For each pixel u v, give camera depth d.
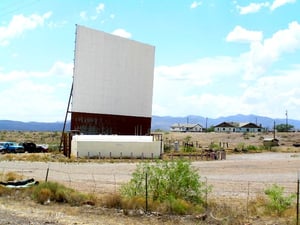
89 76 67.44
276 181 31.23
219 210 16.70
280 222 14.62
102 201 18.53
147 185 18.39
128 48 73.81
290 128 190.25
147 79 77.94
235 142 120.88
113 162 49.91
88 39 66.94
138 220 15.30
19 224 13.96
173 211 16.48
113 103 71.56
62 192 19.41
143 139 61.28
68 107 65.00
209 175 35.62
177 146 77.31
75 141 57.50
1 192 20.89
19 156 52.94
